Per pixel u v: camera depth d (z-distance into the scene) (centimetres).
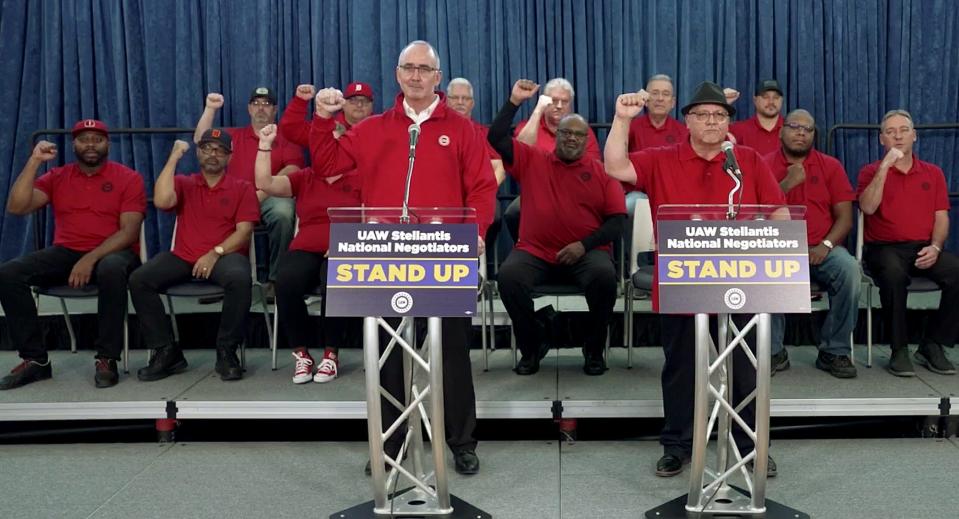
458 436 334
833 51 532
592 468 339
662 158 319
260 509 305
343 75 543
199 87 541
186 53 540
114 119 546
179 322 468
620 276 473
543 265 413
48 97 539
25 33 544
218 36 539
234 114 544
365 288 270
